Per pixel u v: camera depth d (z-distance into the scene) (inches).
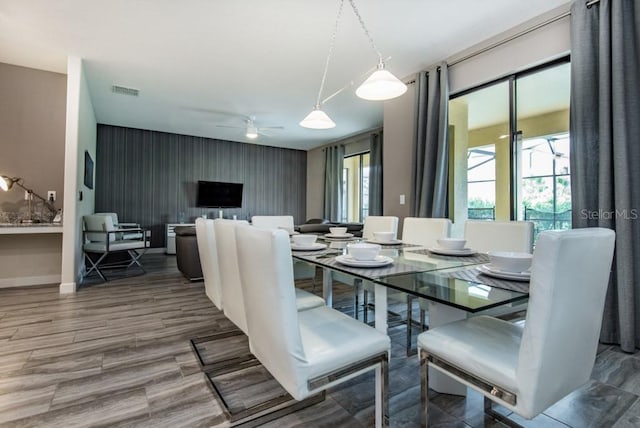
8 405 60.7
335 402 62.8
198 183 288.7
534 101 121.2
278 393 65.6
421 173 148.3
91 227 165.9
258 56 138.6
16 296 133.6
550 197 119.0
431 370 66.9
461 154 149.3
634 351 85.6
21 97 151.6
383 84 90.3
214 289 77.3
